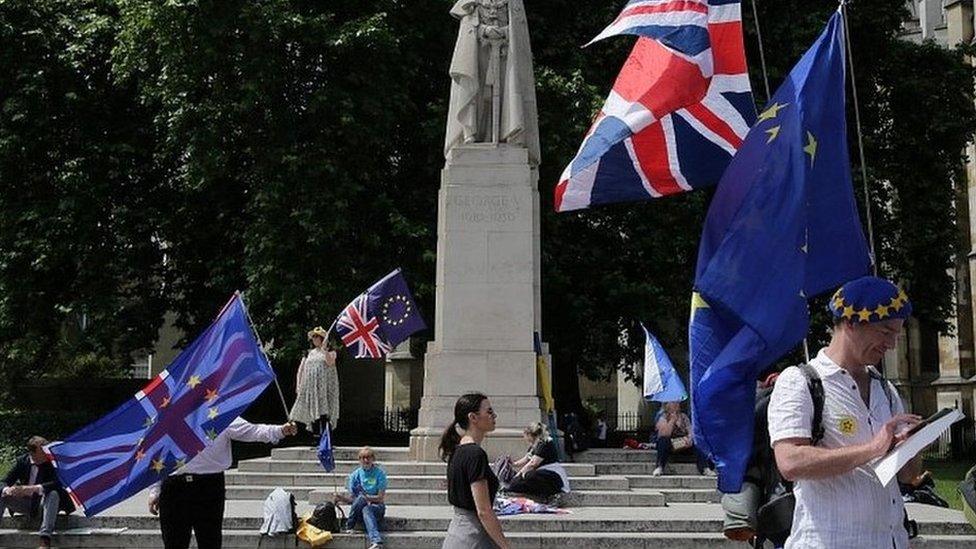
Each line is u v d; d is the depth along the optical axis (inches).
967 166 1662.2
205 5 960.9
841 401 182.9
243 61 991.6
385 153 1093.8
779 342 236.8
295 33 987.9
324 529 554.6
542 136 1016.2
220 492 362.6
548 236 1063.0
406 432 1230.3
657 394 772.6
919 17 2087.8
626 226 1107.9
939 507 645.9
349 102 995.9
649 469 757.3
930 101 1201.4
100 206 1090.1
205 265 1147.9
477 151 774.5
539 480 639.8
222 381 362.0
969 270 1685.5
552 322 1115.9
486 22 790.5
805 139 271.7
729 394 234.5
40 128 1099.3
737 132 401.4
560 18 1143.6
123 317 1167.0
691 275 1126.4
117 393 1304.1
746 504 238.4
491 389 744.3
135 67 1023.6
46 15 1100.5
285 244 988.6
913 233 1173.1
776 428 181.2
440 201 787.4
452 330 756.0
